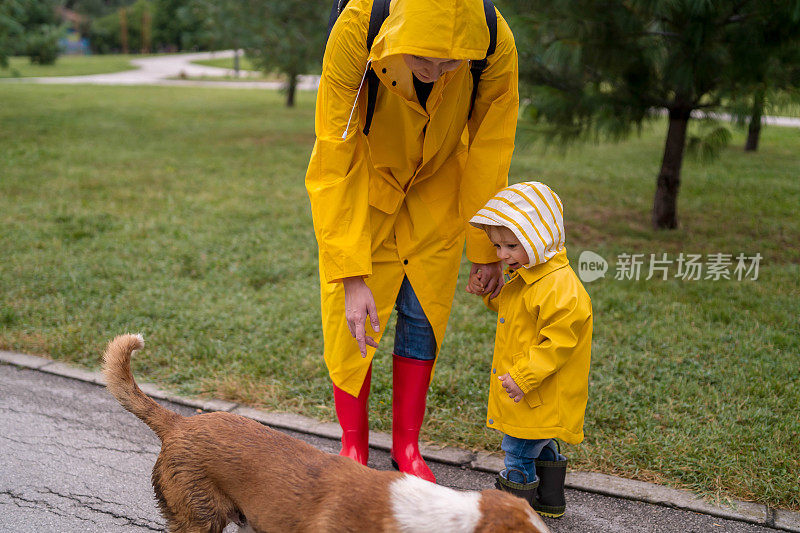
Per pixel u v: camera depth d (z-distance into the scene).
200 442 2.61
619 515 3.39
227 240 8.00
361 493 2.36
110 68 49.56
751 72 6.80
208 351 5.07
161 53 74.50
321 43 13.65
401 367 3.59
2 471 3.64
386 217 3.38
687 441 3.91
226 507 2.62
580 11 6.86
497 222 3.02
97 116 20.14
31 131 16.31
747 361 5.01
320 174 3.05
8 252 7.24
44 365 4.91
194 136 17.02
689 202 10.71
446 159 3.40
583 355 3.09
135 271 6.77
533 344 3.09
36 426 4.13
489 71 3.07
